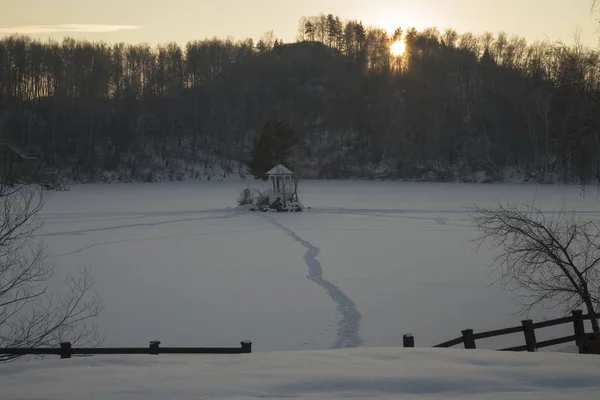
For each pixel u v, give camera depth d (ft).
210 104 476.13
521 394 23.62
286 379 25.95
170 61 524.93
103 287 68.80
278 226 135.23
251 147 453.99
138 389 24.75
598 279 57.77
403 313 57.31
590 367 27.14
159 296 64.54
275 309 59.00
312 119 486.38
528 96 372.58
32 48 471.21
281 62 561.02
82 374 27.12
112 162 407.85
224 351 31.73
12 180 50.03
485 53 496.23
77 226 132.57
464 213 159.94
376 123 453.58
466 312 57.67
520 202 185.57
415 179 400.88
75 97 453.17
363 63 534.37
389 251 95.45
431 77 491.31
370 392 24.23
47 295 63.62
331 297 64.08
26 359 43.57
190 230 127.24
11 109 410.11
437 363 28.30
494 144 401.70
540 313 57.11
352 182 371.97
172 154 436.35
